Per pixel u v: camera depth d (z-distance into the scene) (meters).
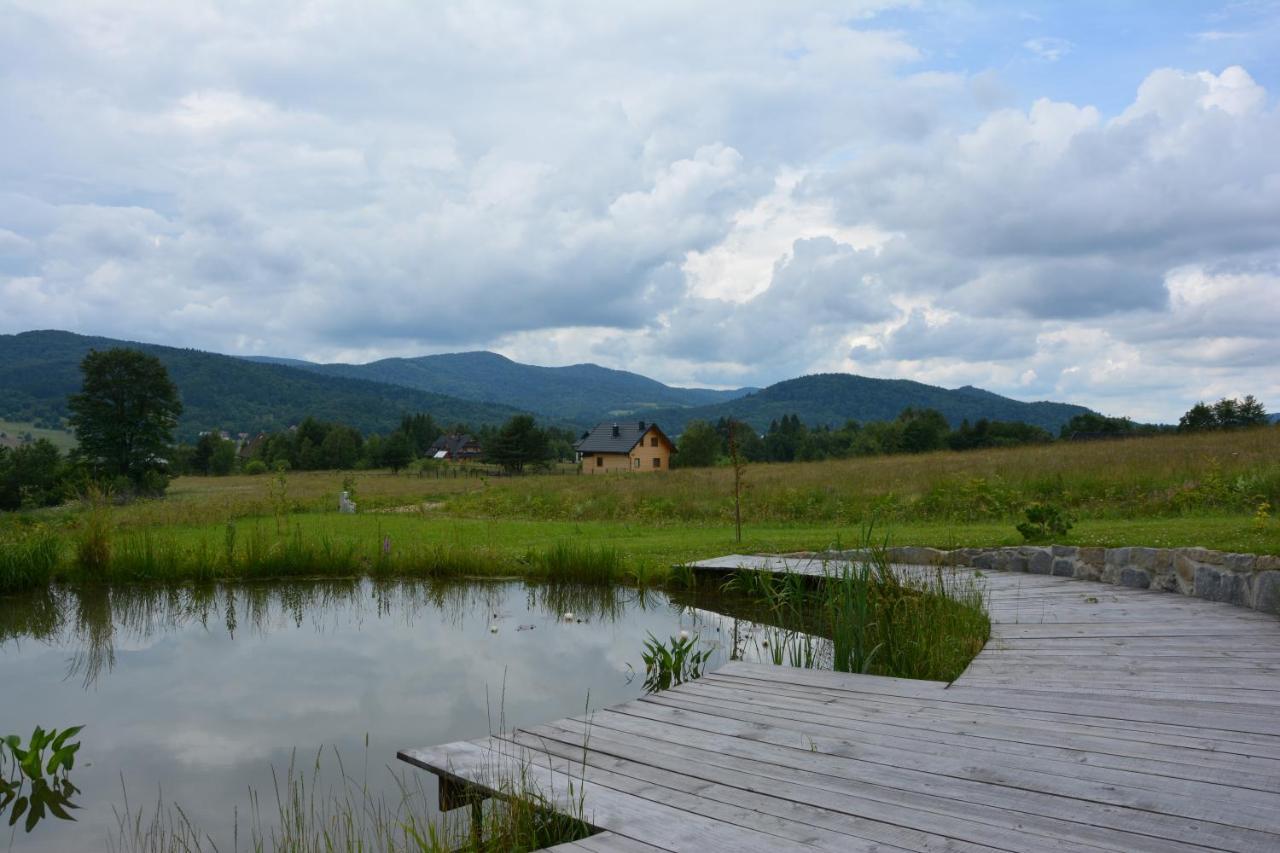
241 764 5.20
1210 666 5.40
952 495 17.34
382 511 24.06
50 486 48.34
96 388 51.81
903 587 7.42
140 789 4.83
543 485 30.56
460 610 10.28
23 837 4.25
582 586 11.70
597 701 6.36
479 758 4.14
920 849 2.95
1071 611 7.55
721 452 76.12
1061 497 16.36
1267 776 3.47
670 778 3.78
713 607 10.24
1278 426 27.95
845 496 18.95
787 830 3.17
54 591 11.66
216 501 24.16
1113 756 3.80
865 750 4.06
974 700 4.88
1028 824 3.12
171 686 6.98
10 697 6.74
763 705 5.00
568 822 3.38
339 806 4.49
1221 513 13.94
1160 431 36.94
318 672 7.37
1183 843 2.91
